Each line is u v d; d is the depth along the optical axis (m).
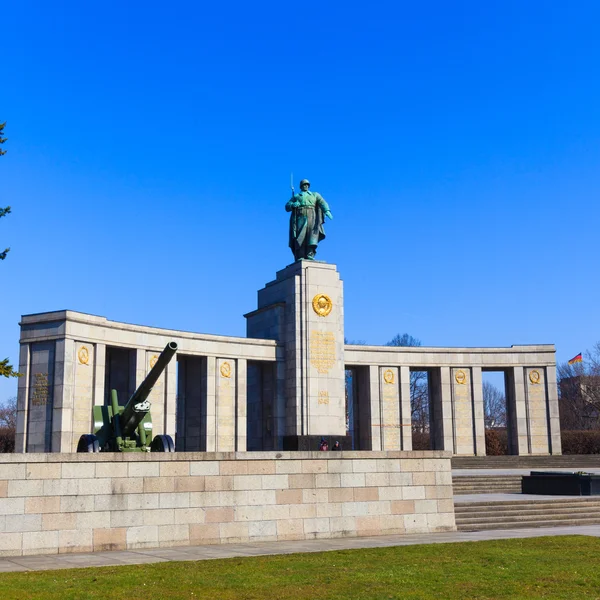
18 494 20.08
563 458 55.69
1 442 77.44
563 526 27.11
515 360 60.19
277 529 22.94
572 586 14.75
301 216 52.88
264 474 23.05
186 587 14.61
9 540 19.80
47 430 41.84
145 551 20.47
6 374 25.67
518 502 29.14
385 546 20.80
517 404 59.72
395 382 57.78
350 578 15.55
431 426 60.25
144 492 21.53
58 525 20.38
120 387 48.00
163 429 46.75
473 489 37.56
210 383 48.78
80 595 13.72
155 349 46.91
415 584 14.94
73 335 42.56
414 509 24.81
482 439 58.62
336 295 51.78
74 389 42.53
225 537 22.25
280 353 51.16
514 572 16.22
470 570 16.47
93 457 21.03
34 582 14.92
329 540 22.80
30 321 43.47
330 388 50.31
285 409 50.44
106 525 20.94
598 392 91.75
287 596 13.91
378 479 24.48
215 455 22.53
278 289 52.97
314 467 23.72
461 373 59.41
